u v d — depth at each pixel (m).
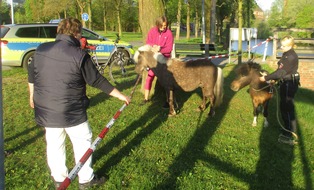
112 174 4.11
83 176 3.67
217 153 4.82
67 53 3.12
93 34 12.38
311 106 7.70
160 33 6.60
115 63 9.73
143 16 7.40
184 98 7.57
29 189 3.81
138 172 4.21
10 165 4.32
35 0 47.94
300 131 5.91
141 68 6.13
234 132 5.69
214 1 19.50
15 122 5.91
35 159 4.54
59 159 3.45
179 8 32.94
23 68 11.52
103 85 3.34
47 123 3.23
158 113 6.47
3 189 2.07
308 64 11.49
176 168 4.34
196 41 29.89
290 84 5.18
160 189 3.85
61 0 37.62
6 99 7.41
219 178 4.15
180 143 5.10
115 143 5.03
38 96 3.23
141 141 5.12
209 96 6.32
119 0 38.09
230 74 10.79
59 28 3.24
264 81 5.44
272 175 4.30
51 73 3.13
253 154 4.86
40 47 3.25
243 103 7.42
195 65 6.13
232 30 14.16
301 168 4.52
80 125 3.37
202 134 5.51
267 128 5.95
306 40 13.16
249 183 4.07
